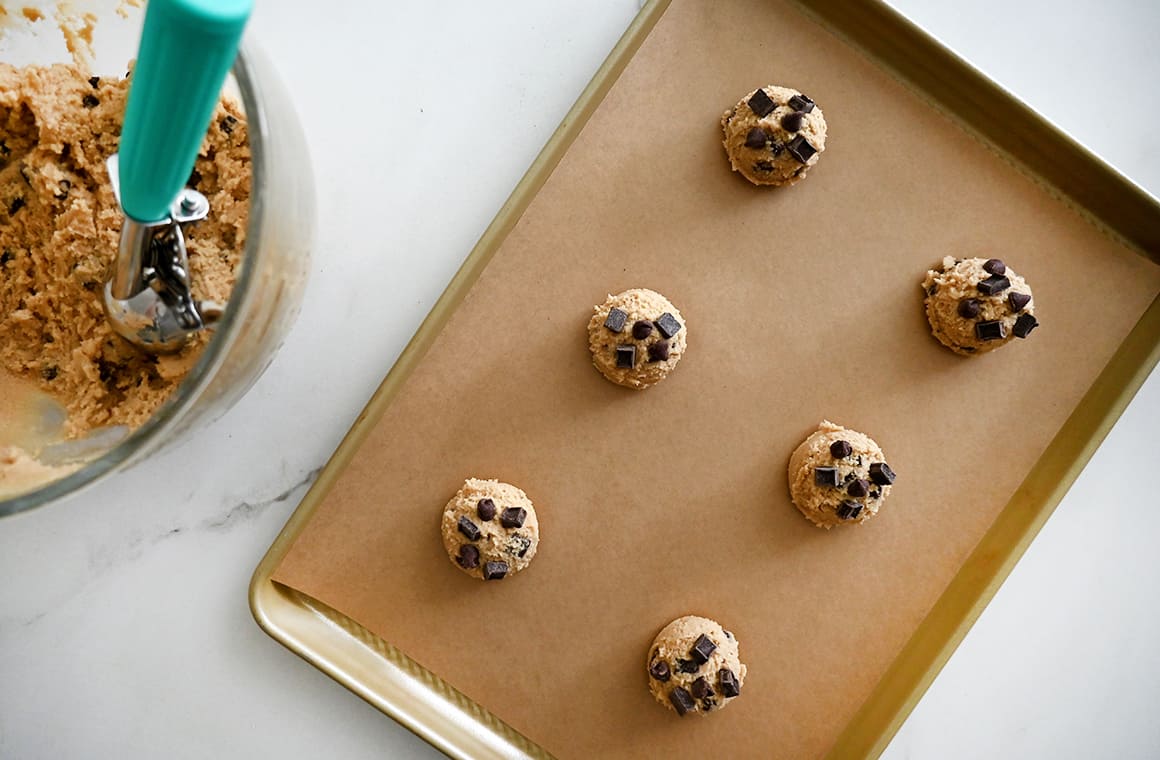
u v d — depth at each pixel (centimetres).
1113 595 76
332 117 73
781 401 74
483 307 73
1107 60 75
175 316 60
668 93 73
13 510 57
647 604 74
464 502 72
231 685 74
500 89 74
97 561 73
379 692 72
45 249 63
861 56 73
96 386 63
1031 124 72
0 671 73
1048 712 76
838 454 72
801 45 73
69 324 63
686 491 74
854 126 74
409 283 74
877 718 74
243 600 74
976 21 75
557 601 74
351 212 73
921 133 74
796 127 72
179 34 47
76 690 73
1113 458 76
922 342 75
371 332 73
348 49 73
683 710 72
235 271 63
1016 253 74
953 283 73
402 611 73
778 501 74
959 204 74
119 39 64
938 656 72
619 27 74
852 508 73
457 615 73
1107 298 74
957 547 74
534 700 74
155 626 73
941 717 76
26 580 73
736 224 74
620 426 74
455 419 73
